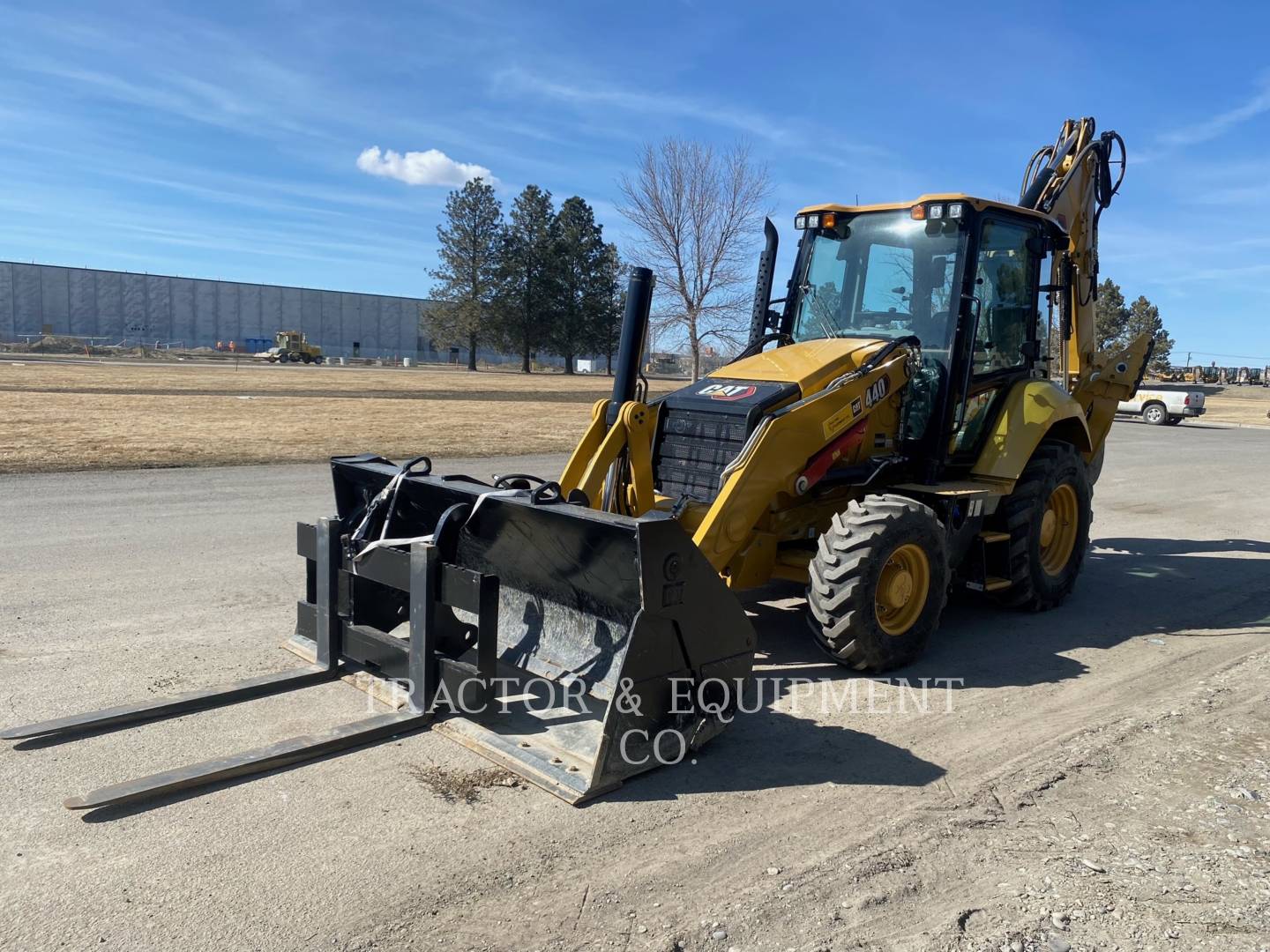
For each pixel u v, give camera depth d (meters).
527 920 2.83
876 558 4.93
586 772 3.76
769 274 6.57
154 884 2.96
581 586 4.19
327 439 16.06
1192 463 18.09
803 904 2.95
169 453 13.29
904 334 6.16
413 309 103.38
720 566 4.89
